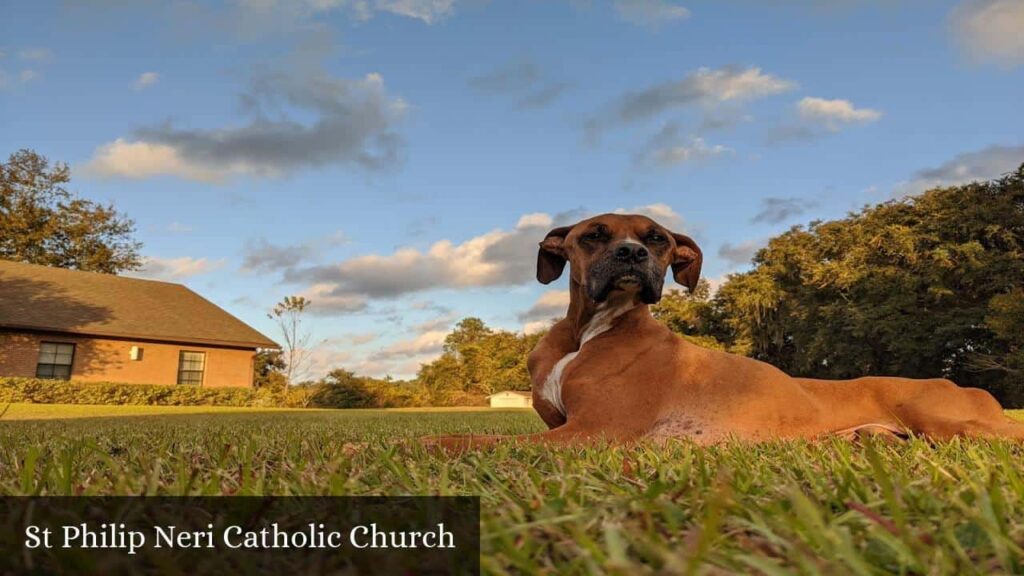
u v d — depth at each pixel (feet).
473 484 5.51
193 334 83.92
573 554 3.18
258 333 92.02
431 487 5.25
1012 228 93.56
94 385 72.23
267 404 83.82
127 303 85.30
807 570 2.76
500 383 159.02
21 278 82.17
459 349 168.14
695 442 9.55
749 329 126.93
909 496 4.25
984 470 5.70
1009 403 93.56
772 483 5.18
